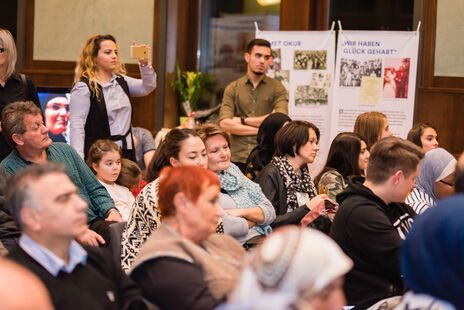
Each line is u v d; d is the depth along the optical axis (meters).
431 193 3.94
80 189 3.83
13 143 3.65
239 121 5.59
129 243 2.97
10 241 3.13
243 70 7.32
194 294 2.11
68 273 2.11
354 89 6.05
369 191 2.88
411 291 1.83
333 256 1.37
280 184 3.97
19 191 2.05
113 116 4.76
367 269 2.85
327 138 6.10
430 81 6.55
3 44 4.32
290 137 4.04
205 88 7.31
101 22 6.81
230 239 2.52
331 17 7.16
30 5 6.78
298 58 6.09
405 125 6.01
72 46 6.80
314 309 1.36
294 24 7.00
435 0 6.50
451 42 6.50
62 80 6.79
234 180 3.69
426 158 3.95
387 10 7.07
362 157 4.13
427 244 1.74
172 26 6.91
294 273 1.33
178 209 2.24
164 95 6.90
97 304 2.11
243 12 7.29
